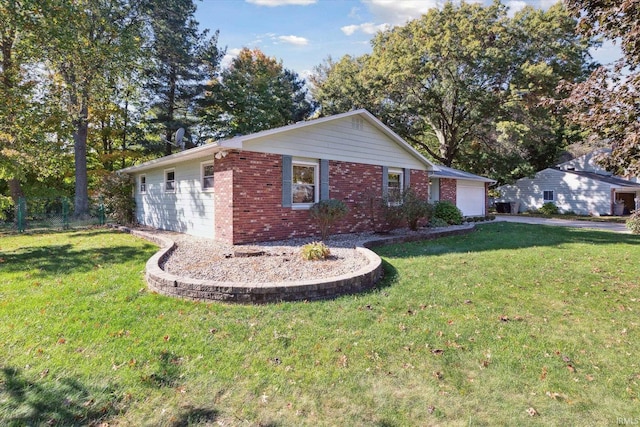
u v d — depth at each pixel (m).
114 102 17.47
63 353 3.06
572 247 9.16
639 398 2.57
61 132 12.28
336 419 2.31
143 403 2.45
